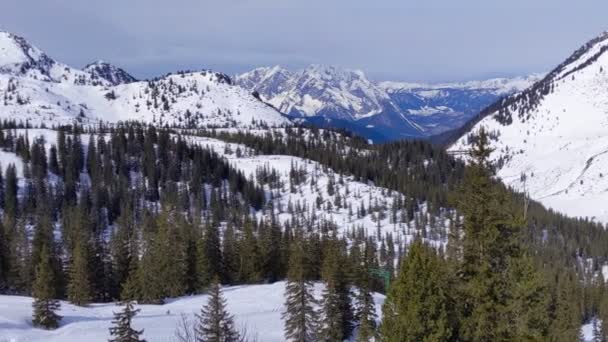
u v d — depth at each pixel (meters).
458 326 25.08
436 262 25.08
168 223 103.19
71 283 80.94
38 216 144.38
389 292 25.97
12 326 58.56
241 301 81.25
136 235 118.69
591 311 130.50
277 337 62.56
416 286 24.78
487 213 25.12
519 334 24.50
